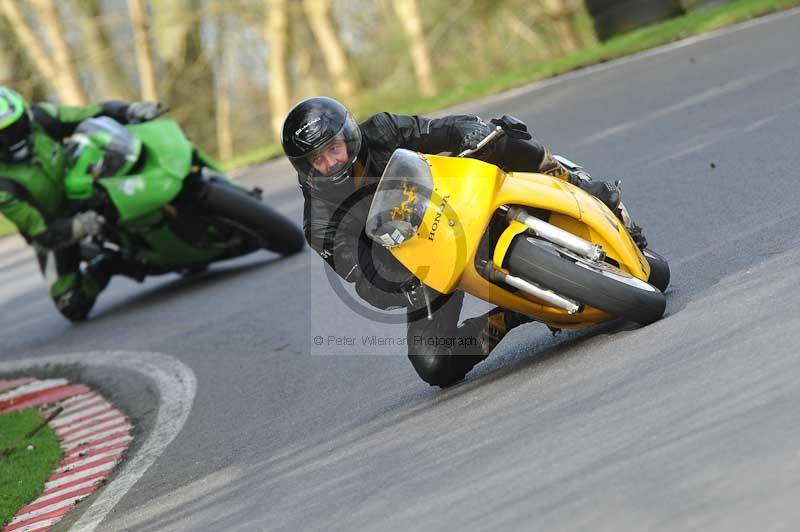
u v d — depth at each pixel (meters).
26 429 30.59
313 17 111.25
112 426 29.20
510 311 22.30
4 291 53.38
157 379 32.31
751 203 28.27
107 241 42.25
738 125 37.53
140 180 38.84
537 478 15.83
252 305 37.03
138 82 134.00
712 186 31.36
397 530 15.77
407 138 21.53
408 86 111.31
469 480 16.77
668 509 13.47
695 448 14.86
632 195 33.41
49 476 26.11
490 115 57.53
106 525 21.56
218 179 41.03
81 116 40.59
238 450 24.03
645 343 20.11
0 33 124.69
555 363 21.36
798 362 16.34
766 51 48.72
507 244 20.22
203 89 134.50
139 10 118.56
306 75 128.25
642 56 60.41
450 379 22.69
